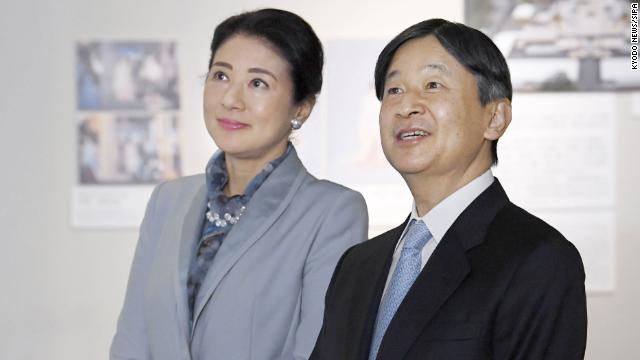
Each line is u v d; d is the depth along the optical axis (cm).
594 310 501
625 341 500
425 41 199
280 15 254
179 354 244
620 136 500
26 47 502
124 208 502
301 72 253
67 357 504
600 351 500
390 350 183
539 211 502
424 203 203
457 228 192
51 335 503
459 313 180
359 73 499
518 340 176
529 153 502
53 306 503
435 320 182
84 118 502
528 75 500
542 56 500
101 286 504
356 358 193
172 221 262
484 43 198
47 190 503
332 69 499
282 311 244
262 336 242
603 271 500
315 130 499
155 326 250
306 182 260
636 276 500
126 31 502
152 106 502
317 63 258
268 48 249
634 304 500
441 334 180
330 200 255
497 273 181
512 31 499
